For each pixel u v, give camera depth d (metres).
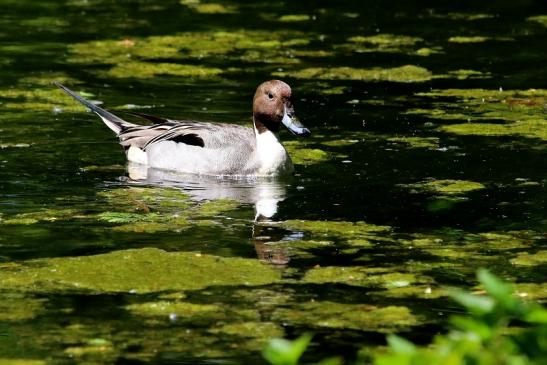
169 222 13.67
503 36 25.23
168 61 22.62
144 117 17.08
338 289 11.48
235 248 12.71
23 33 24.89
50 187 15.12
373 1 29.41
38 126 17.98
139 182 15.55
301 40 24.73
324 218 13.88
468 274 11.88
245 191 15.18
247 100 19.80
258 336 10.30
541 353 6.95
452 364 6.82
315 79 21.31
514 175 15.57
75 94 17.58
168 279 11.71
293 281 11.69
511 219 13.73
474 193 14.80
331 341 10.17
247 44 24.28
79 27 25.69
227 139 16.22
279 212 14.14
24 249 12.61
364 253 12.57
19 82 20.69
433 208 14.18
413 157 16.48
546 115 18.70
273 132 16.11
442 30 25.91
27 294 11.30
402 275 11.85
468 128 17.94
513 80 21.23
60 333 10.35
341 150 16.94
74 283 11.59
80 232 13.23
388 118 18.61
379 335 10.30
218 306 11.02
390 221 13.71
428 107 19.30
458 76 21.58
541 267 12.07
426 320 10.66
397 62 22.70
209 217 13.92
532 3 29.14
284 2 29.39
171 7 28.39
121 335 10.31
